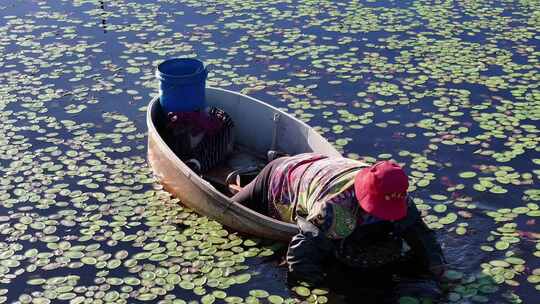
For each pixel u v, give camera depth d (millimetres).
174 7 11570
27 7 11578
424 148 7492
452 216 6383
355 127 7910
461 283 5602
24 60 9633
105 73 9266
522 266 5758
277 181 5852
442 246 6012
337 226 5238
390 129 7871
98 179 7023
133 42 10195
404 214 5145
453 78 9031
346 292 5523
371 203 5098
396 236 5750
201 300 5469
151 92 8766
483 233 6164
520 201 6586
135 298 5504
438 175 7016
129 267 5844
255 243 6043
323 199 5297
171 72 7203
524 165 7148
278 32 10508
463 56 9672
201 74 7016
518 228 6219
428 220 6328
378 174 5055
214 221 6332
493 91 8688
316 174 5512
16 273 5793
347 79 9031
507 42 10125
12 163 7281
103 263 5895
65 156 7414
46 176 7074
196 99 7078
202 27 10719
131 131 7891
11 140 7703
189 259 5906
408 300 5449
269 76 9148
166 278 5707
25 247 6094
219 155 7109
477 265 5793
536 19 10977
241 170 6703
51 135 7805
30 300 5500
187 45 10086
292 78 9086
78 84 8977
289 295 5504
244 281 5652
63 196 6770
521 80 8969
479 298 5449
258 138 7258
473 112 8203
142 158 7383
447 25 10734
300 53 9789
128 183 6945
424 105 8375
